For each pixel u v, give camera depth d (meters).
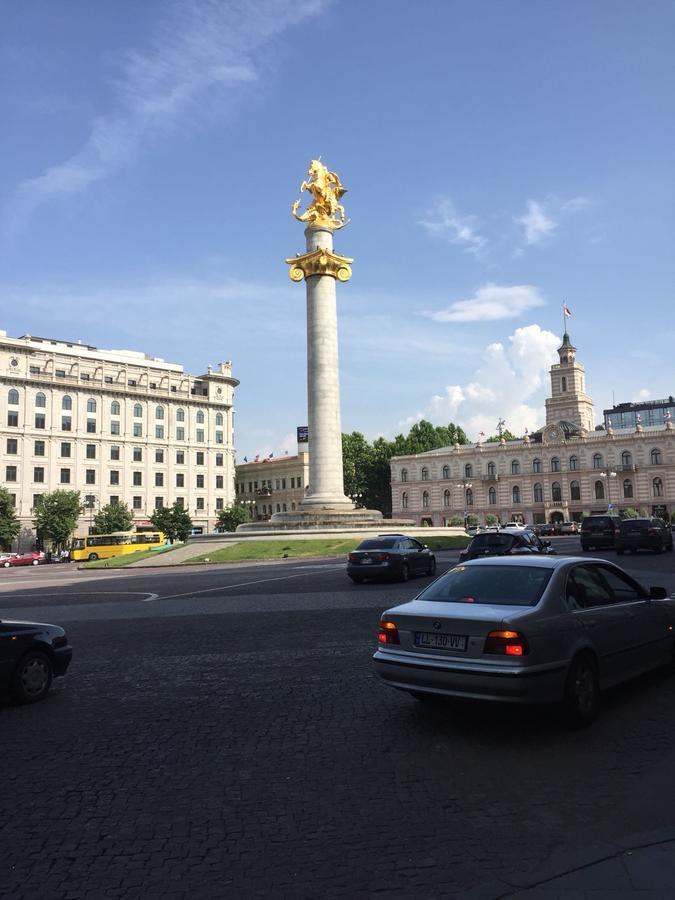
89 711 9.07
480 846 5.07
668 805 5.66
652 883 4.45
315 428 50.97
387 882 4.62
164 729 8.16
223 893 4.55
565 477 112.94
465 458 121.25
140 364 108.38
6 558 78.50
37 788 6.39
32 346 93.88
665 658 9.78
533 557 9.05
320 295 50.97
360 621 15.97
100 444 98.38
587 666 7.95
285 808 5.83
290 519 51.31
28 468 92.19
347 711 8.69
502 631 7.30
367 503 135.75
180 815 5.75
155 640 14.42
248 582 27.95
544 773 6.45
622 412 144.75
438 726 7.98
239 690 9.95
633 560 31.70
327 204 51.50
